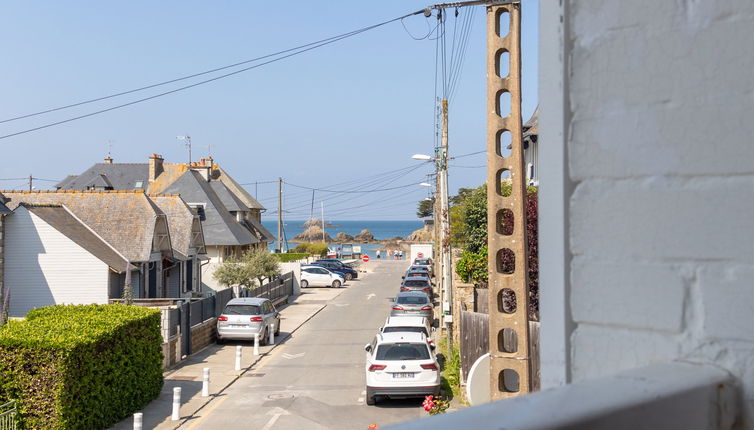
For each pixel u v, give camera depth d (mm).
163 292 37500
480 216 29797
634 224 1734
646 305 1714
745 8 1622
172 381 21297
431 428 1152
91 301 29719
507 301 17906
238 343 28984
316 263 66375
